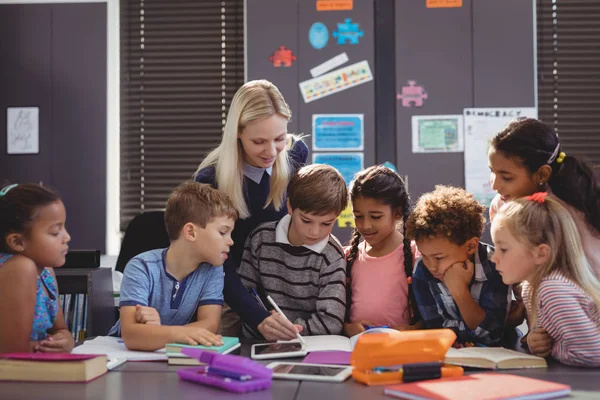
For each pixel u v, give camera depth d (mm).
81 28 3221
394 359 1152
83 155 3215
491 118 3000
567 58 3162
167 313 1533
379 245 1706
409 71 3018
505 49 3012
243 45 3309
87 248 3201
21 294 1342
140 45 3330
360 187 1600
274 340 1516
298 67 3045
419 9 3018
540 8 3180
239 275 1732
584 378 1114
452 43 3012
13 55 3238
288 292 1678
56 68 3229
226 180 1689
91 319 2119
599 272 1456
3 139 3240
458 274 1479
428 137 3006
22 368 1144
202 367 1190
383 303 1640
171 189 3307
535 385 1014
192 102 3324
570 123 3160
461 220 1458
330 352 1320
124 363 1286
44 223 1398
